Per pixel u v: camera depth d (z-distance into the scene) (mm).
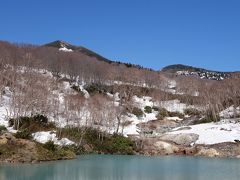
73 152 73250
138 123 106500
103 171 52844
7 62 122188
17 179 42844
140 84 157375
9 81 104938
